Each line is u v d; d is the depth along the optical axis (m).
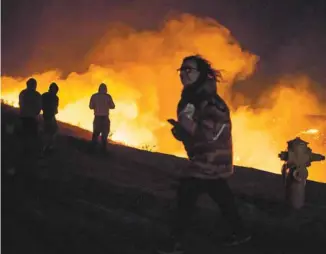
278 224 7.80
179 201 5.98
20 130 10.92
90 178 9.26
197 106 5.86
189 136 5.93
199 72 5.93
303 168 8.80
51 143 11.52
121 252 5.89
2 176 7.62
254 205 8.90
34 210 6.51
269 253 6.50
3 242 5.42
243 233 6.33
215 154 5.88
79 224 6.41
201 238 6.69
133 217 7.18
